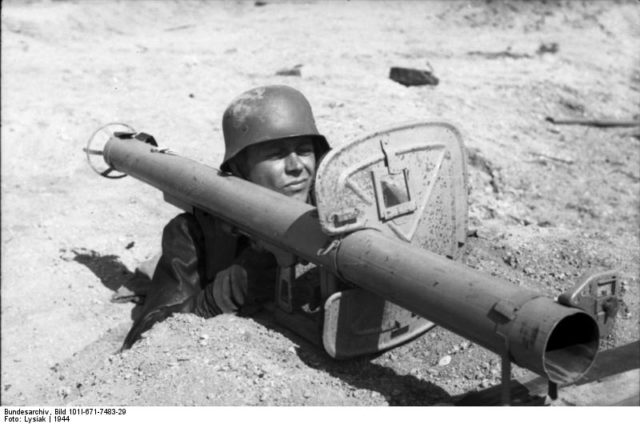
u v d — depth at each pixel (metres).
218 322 3.87
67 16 12.30
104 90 8.50
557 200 6.66
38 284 5.36
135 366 3.61
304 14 13.77
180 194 4.20
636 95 10.05
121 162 4.84
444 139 3.63
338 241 3.28
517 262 4.48
